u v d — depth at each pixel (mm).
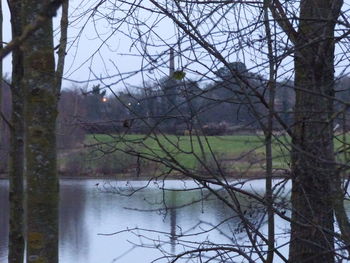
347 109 6668
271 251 7863
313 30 7926
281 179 7906
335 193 7691
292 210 7754
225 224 9430
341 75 7398
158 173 8805
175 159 7613
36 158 8109
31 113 8055
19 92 11398
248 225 7926
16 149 11352
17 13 10523
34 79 7977
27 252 8227
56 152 8227
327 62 7957
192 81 7215
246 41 7207
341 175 7418
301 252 8805
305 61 7871
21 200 11445
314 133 7719
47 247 8211
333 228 8727
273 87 7129
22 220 11414
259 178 7469
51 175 8195
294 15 7625
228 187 7406
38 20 2986
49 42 7941
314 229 8133
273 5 7477
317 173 7676
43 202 8156
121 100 7426
